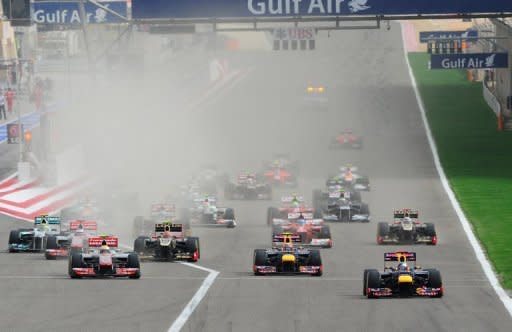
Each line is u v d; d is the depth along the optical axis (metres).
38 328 106.88
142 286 135.50
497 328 106.50
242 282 140.00
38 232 173.75
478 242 185.38
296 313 115.75
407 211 183.62
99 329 106.31
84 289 132.62
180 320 111.12
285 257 146.38
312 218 181.25
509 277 146.50
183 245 162.50
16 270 150.88
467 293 130.12
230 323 109.75
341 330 105.94
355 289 133.88
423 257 168.62
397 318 112.25
